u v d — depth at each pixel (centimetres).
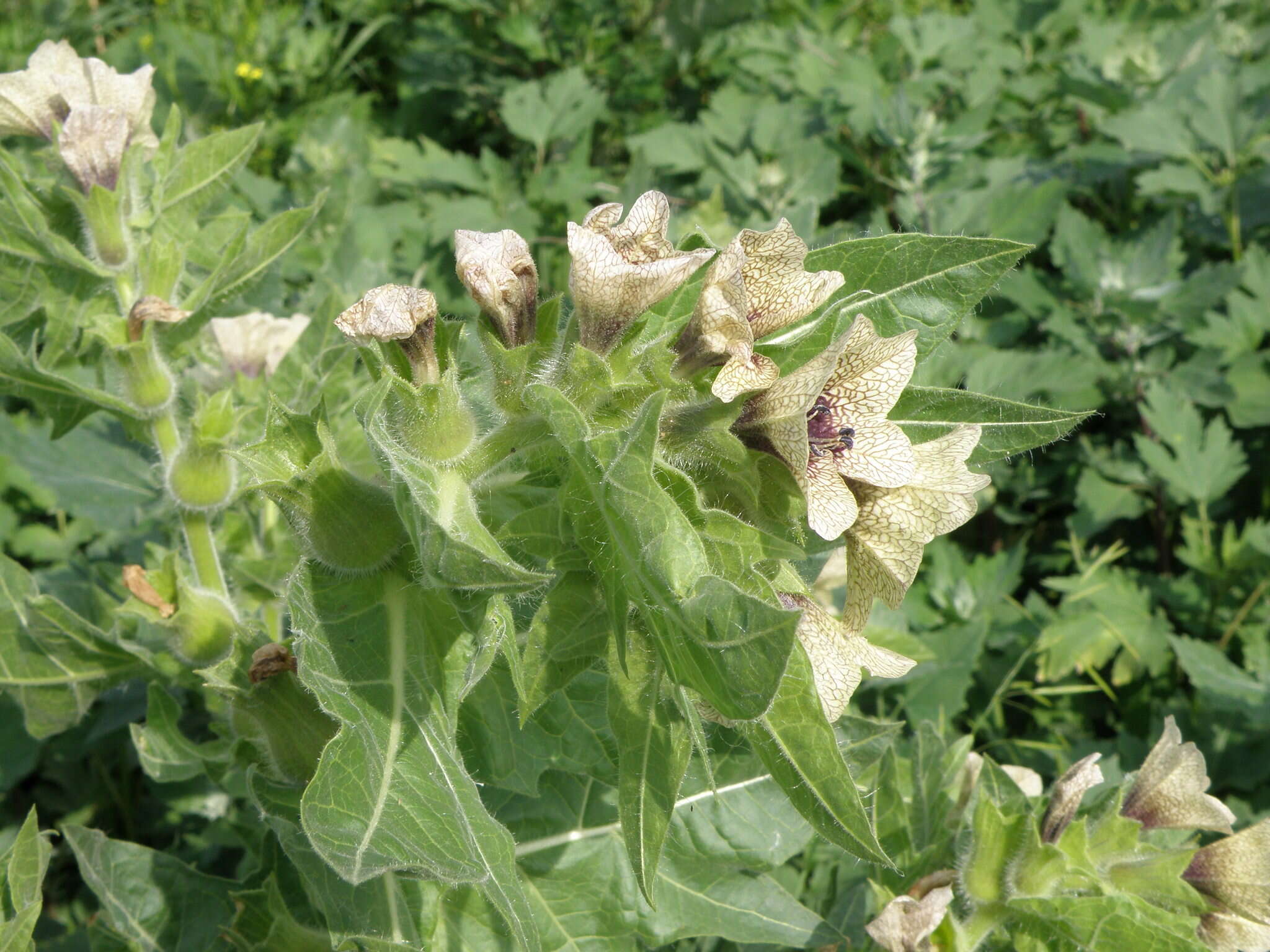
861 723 23
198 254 24
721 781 23
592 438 13
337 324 16
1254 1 63
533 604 18
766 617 12
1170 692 39
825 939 23
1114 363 45
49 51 23
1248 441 44
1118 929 19
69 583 32
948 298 19
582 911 22
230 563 27
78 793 36
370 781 14
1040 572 44
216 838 32
